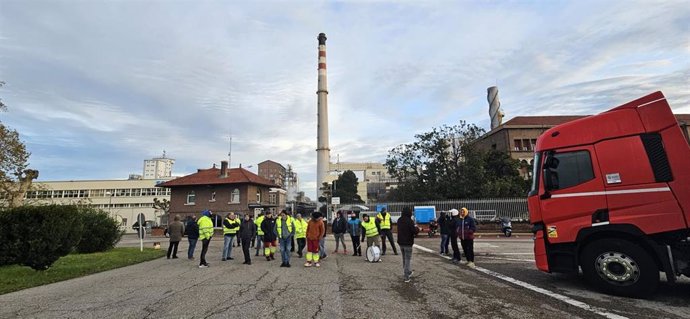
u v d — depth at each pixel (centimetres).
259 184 4462
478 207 2828
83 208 1753
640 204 646
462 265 1086
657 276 627
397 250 1552
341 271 986
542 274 904
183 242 2520
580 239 696
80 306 643
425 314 554
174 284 832
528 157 5178
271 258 1300
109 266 1184
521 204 2761
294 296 682
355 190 7894
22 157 2181
